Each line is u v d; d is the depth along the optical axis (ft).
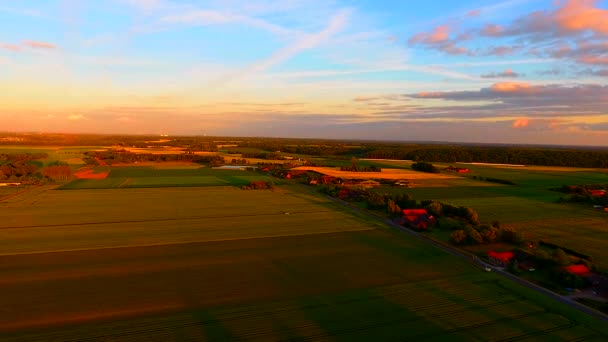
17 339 100.12
